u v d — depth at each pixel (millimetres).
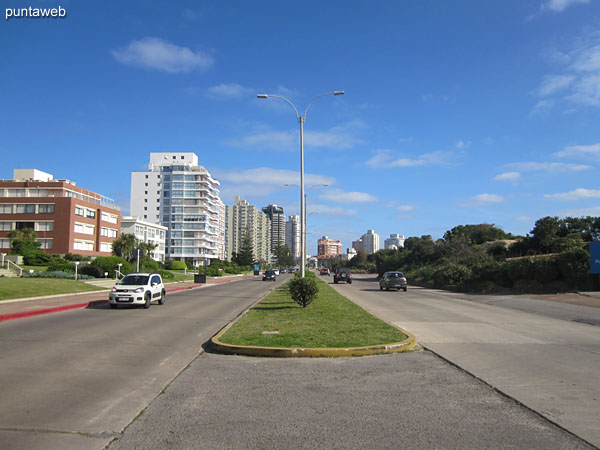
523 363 8336
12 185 69250
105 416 5406
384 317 16266
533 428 4996
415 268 60688
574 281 27828
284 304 19922
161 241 110938
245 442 4594
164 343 10820
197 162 136375
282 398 6148
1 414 5426
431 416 5398
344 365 8219
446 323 14508
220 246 154250
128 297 19234
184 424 5129
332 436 4754
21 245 56562
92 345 10258
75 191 73562
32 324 13758
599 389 6566
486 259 41344
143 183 124188
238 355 9234
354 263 141500
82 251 68812
